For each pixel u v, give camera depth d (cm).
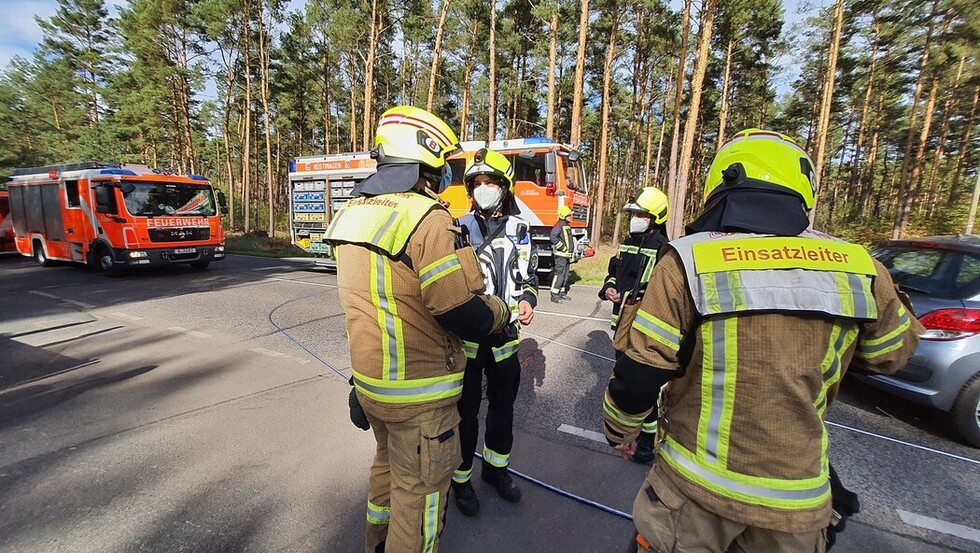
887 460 316
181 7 2434
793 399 119
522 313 251
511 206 271
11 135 3506
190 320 684
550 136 1650
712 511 129
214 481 282
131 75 2714
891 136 2783
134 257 1045
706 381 128
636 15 2305
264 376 455
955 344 333
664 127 2745
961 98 2038
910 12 1845
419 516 172
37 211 1267
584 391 424
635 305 143
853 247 127
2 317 703
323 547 229
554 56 1642
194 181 1161
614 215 3484
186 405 388
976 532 246
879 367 130
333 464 300
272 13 2480
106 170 1070
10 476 286
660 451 147
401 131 178
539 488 280
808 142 2903
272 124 3759
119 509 255
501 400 260
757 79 2619
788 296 118
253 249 1945
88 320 686
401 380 169
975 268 347
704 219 139
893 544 237
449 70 2703
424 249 161
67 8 3541
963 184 2506
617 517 254
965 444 337
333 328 639
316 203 1284
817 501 123
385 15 2112
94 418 365
